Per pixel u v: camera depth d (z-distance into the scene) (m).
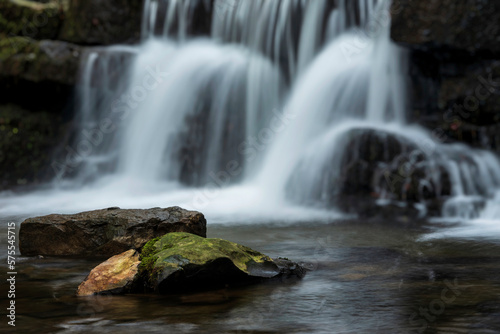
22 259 6.07
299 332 3.51
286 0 13.50
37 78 13.82
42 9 14.84
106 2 14.83
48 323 3.74
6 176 14.05
